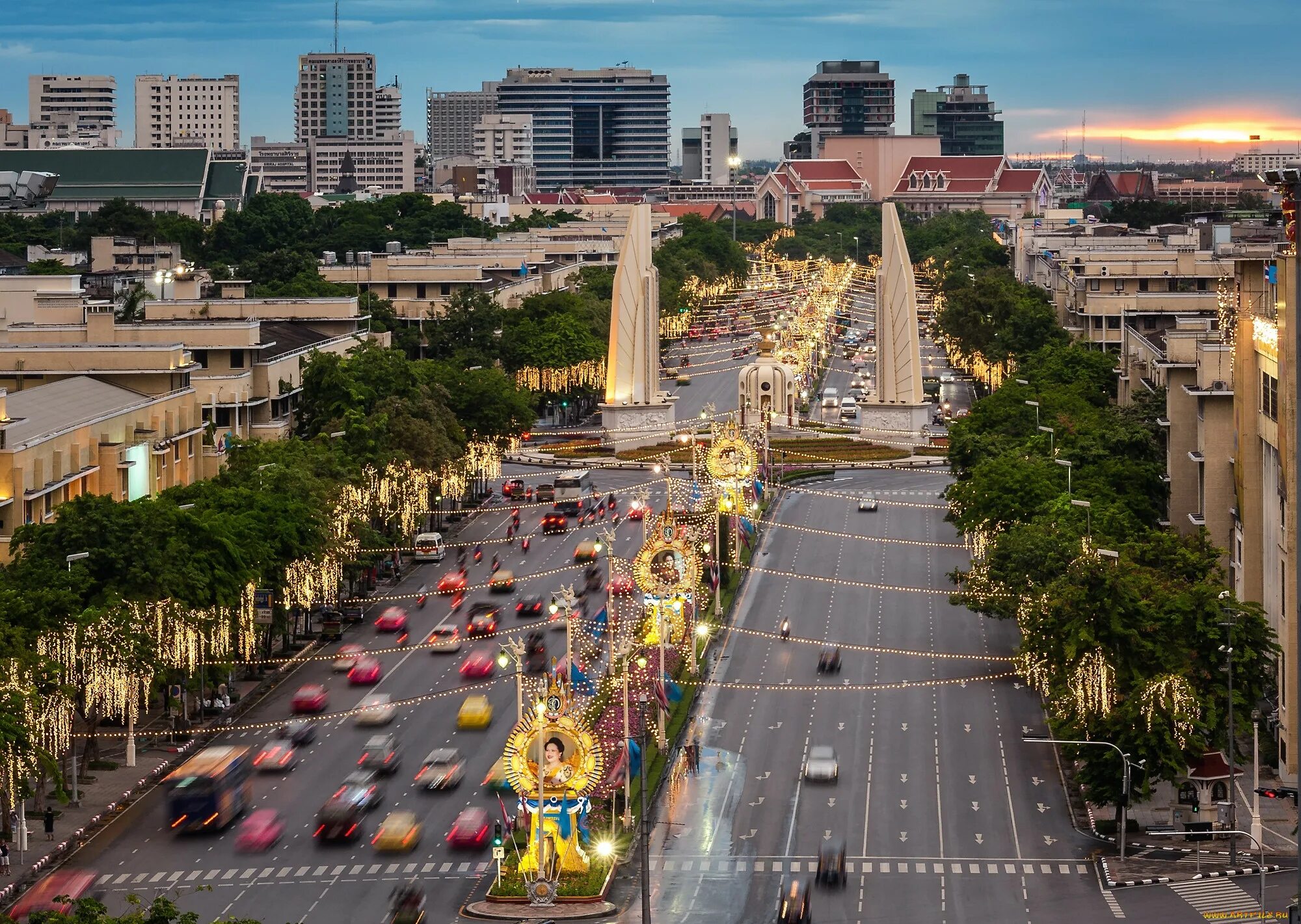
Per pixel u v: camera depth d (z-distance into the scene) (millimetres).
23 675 188000
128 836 193125
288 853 186875
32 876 180125
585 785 177500
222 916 167875
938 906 172750
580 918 169500
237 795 198500
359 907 170750
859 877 181250
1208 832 194875
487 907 171125
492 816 196375
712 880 180500
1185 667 199125
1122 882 178875
